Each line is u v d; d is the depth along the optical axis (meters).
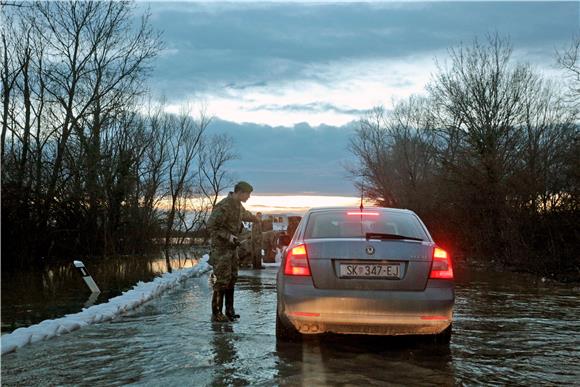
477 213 22.08
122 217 29.59
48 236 21.69
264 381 4.98
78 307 9.73
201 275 16.23
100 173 25.66
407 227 6.54
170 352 6.07
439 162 27.41
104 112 25.17
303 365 5.53
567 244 16.56
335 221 6.64
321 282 5.88
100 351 6.12
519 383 5.05
